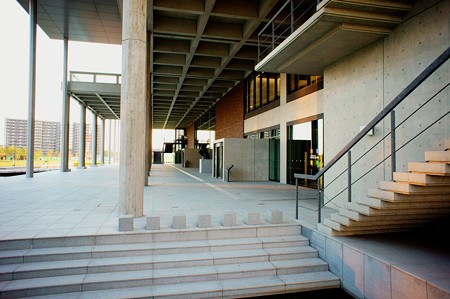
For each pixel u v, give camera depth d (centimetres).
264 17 1232
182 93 2761
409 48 650
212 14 1209
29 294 449
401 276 406
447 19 575
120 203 720
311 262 563
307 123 1373
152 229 596
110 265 503
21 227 604
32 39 1797
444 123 573
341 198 840
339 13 631
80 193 1128
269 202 948
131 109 726
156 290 473
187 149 3631
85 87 2466
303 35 732
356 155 795
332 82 904
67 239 544
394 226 593
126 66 731
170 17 1366
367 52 768
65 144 2495
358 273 486
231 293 485
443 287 352
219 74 2064
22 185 1409
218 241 591
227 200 984
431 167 415
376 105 736
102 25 1891
